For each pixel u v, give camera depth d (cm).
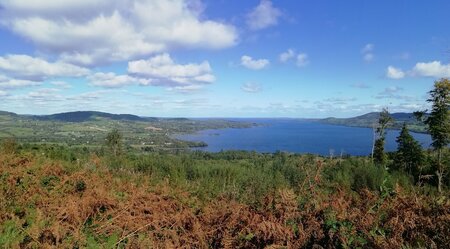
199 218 496
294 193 483
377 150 4025
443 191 483
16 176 717
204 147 15150
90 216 516
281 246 375
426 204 438
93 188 646
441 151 2966
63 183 691
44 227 466
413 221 397
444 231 380
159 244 437
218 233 447
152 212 511
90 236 459
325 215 409
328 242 383
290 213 422
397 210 422
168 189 624
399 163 3334
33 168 800
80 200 543
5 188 660
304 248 383
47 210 551
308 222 400
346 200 475
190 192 644
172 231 447
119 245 441
